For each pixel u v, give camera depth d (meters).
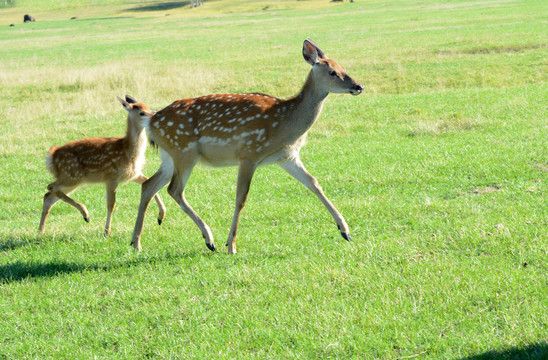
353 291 6.56
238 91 24.97
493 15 49.25
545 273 6.46
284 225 9.23
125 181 10.08
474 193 10.06
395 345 5.48
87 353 5.86
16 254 8.87
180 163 8.66
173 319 6.39
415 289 6.39
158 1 158.50
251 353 5.55
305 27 57.31
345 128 16.55
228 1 136.88
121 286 7.37
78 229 9.96
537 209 8.61
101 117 21.06
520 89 19.33
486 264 6.86
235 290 6.91
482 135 13.92
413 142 14.08
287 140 8.27
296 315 6.11
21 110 23.00
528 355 5.03
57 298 7.15
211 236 8.39
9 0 165.25
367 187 10.99
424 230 8.27
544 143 12.22
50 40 61.19
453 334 5.50
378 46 35.69
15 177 13.93
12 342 6.24
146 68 31.62
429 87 23.17
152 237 9.28
